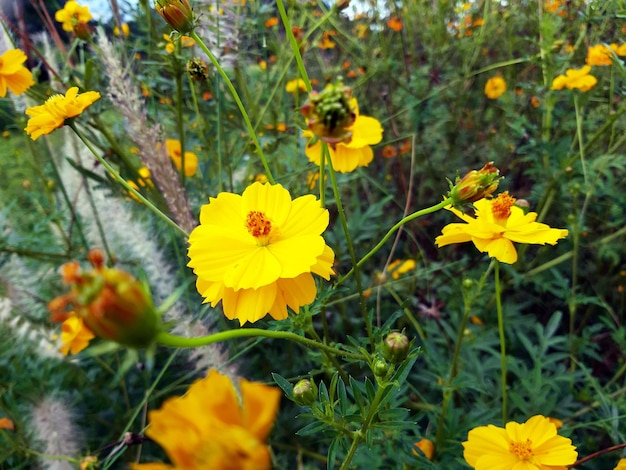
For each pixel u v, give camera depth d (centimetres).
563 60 41
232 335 14
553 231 20
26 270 34
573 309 35
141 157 29
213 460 8
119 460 33
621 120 41
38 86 35
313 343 17
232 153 42
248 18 42
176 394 35
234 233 19
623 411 30
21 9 40
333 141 16
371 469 24
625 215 42
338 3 33
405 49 61
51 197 44
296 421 33
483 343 34
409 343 17
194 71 32
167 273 32
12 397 31
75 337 23
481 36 52
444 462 25
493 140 50
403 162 52
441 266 39
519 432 20
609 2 36
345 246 41
